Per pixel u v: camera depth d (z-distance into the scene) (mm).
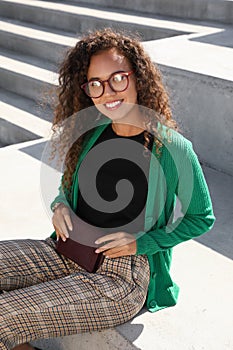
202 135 3572
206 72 3471
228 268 2570
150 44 4254
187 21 5254
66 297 1976
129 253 2016
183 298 2338
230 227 2930
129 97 1961
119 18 5445
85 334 2234
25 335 1965
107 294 1998
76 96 2088
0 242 2180
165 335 2131
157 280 2205
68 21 5844
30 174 3621
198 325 2188
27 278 2123
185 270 2551
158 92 2016
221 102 3387
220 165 3539
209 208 2039
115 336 2139
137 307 2088
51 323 1970
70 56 2055
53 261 2150
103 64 1929
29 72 5289
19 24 6273
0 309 1935
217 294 2379
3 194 3375
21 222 3086
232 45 4234
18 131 4672
